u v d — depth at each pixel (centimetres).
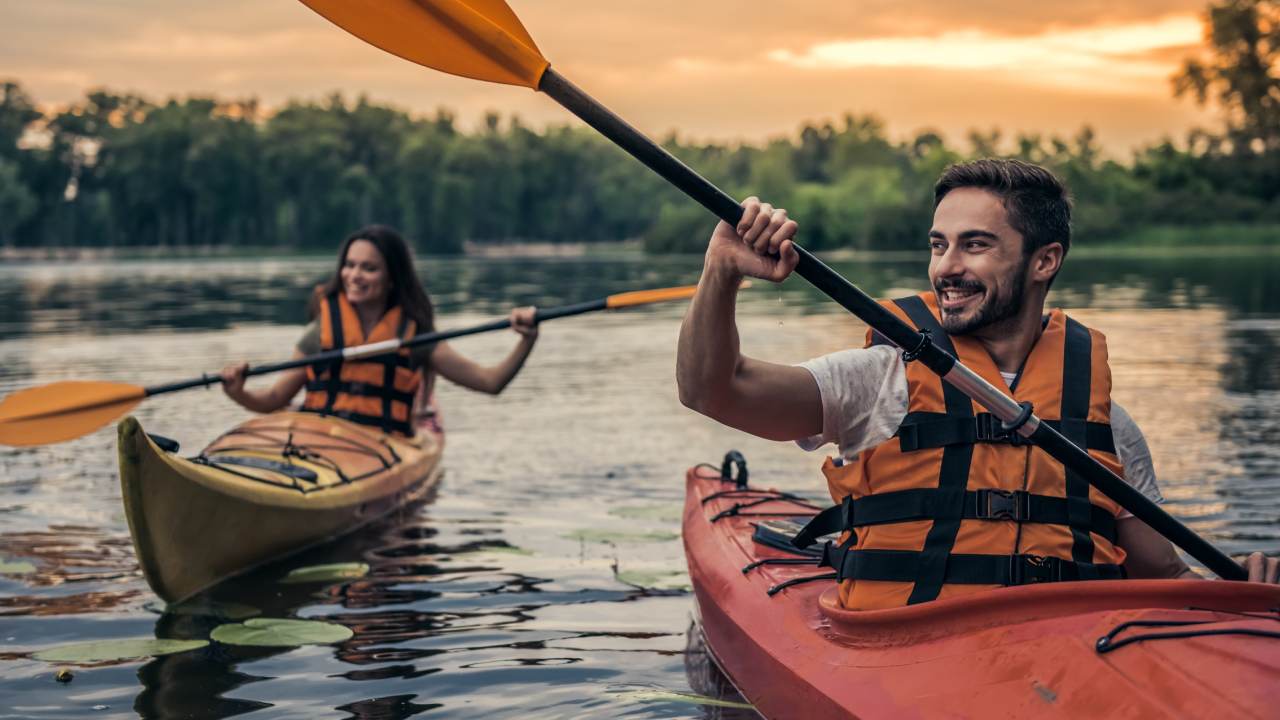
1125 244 7094
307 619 358
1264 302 1700
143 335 1285
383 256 553
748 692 277
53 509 500
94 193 10812
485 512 502
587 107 208
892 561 226
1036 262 224
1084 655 195
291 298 2100
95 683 298
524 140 11675
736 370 208
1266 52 8819
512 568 414
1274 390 804
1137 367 937
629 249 10669
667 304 1889
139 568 414
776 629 270
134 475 360
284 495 432
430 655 321
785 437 222
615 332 1345
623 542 447
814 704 231
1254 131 8912
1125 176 8944
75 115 10594
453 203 10269
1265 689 175
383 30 217
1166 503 482
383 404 561
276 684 298
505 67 210
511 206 11381
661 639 335
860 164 10225
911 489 224
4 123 10494
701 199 201
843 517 240
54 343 1191
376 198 10825
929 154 8875
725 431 693
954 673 206
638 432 692
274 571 418
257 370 527
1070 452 213
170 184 10419
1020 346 229
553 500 521
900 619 221
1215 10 8919
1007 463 220
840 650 238
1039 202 222
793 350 1060
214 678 303
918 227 7069
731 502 386
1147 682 185
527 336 567
